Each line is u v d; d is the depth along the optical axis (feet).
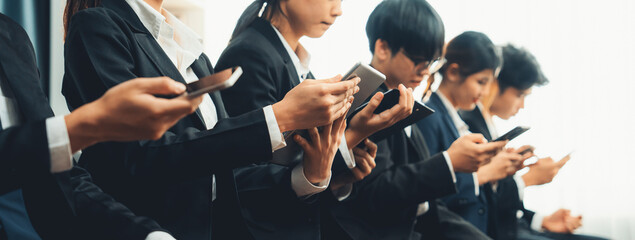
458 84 6.29
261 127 2.45
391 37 5.01
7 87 2.39
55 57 7.33
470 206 5.92
